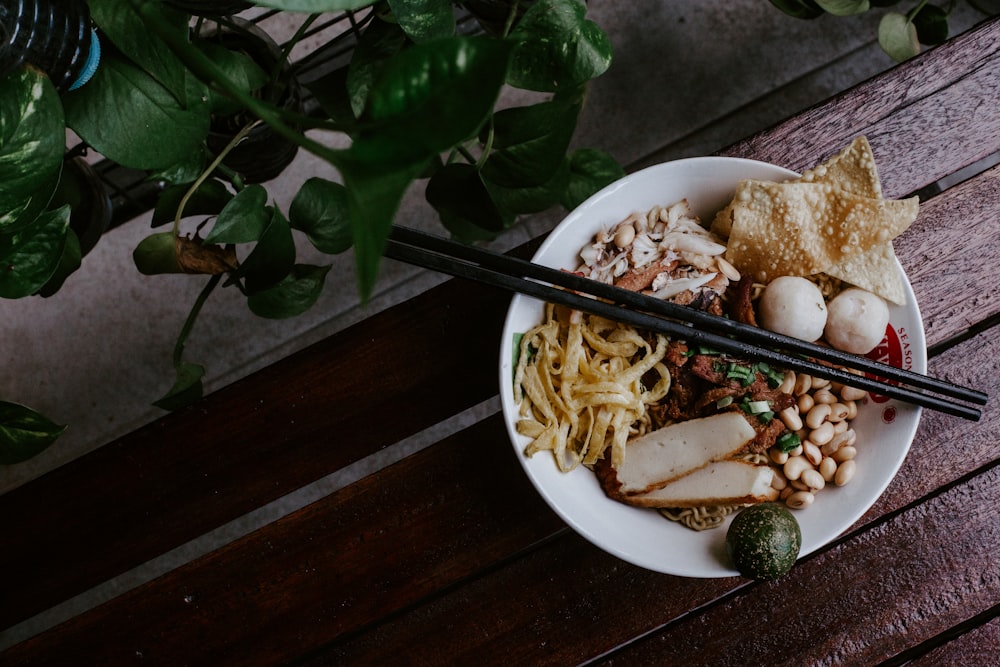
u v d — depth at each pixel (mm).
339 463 645
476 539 639
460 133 382
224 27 656
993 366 645
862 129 650
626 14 867
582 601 638
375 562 640
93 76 538
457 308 648
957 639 638
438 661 638
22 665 640
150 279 859
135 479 645
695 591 639
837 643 636
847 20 866
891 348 609
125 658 641
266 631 639
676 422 627
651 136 867
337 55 762
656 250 614
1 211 501
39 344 858
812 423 607
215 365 865
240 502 645
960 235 648
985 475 642
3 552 645
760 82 867
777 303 598
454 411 645
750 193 594
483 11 669
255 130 661
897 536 640
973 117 648
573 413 609
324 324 866
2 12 497
